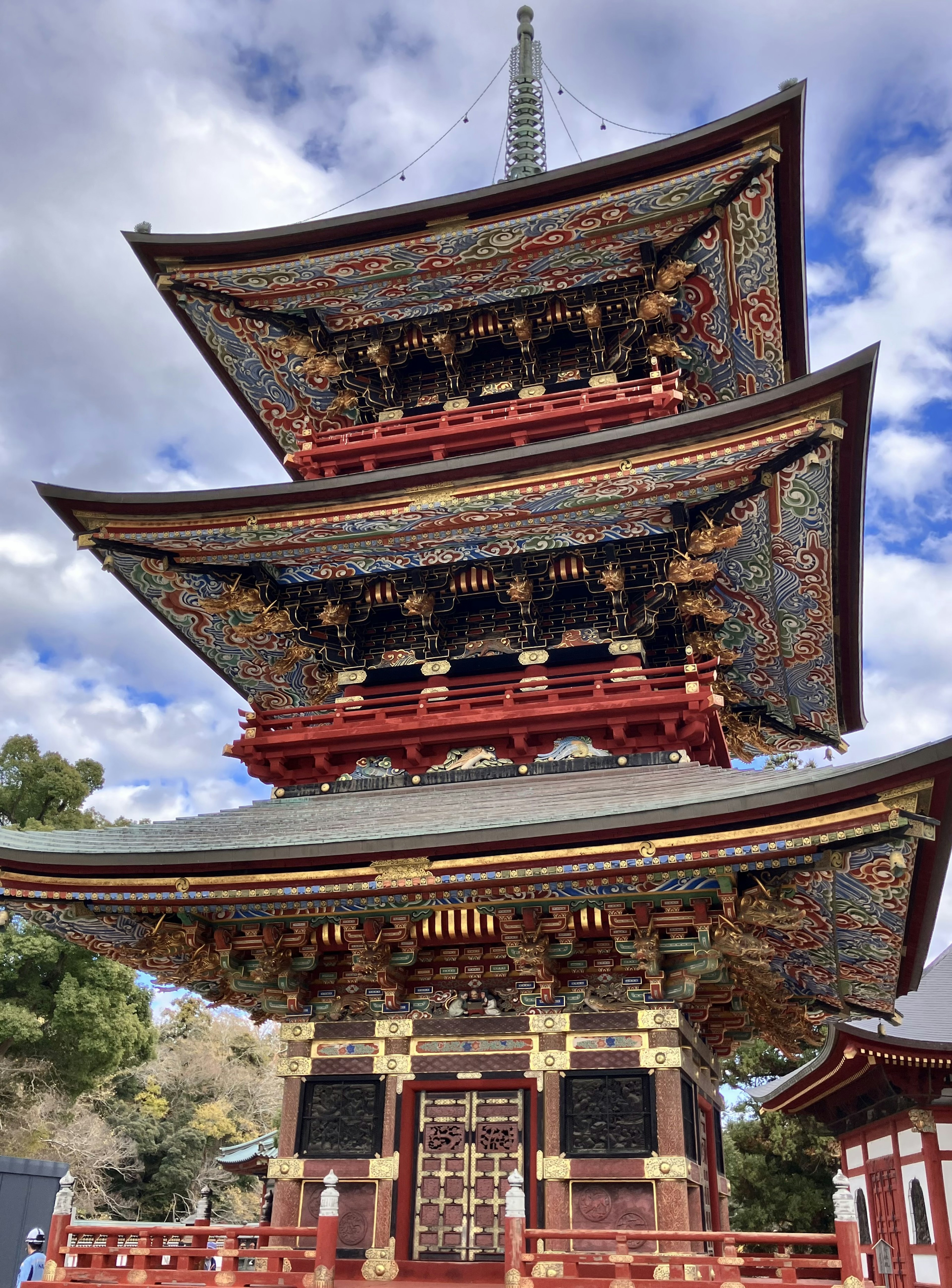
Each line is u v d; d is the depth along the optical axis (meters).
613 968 13.77
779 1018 18.70
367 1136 13.71
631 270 18.50
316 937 14.57
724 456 14.88
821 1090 29.08
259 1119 70.31
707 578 16.61
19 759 55.19
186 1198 61.38
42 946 47.28
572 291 19.02
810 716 23.23
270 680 21.11
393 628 18.73
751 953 13.39
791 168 16.03
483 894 13.16
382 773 16.91
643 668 16.66
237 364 20.84
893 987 16.94
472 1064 13.70
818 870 12.12
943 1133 23.94
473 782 16.16
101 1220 51.78
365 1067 14.05
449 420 19.16
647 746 15.80
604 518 16.27
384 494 16.27
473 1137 13.49
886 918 13.69
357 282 18.70
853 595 18.42
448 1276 12.72
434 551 17.28
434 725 16.27
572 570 17.16
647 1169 12.52
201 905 14.02
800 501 15.88
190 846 14.12
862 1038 23.77
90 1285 11.93
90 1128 49.78
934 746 10.73
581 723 15.88
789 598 18.62
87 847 14.28
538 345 19.78
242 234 17.80
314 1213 13.49
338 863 13.16
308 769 17.34
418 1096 13.91
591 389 18.64
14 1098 46.59
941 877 12.61
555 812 13.31
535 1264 11.21
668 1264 11.88
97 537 17.09
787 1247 16.81
